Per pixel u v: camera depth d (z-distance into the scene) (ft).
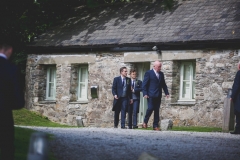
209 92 85.71
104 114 97.25
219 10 91.91
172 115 89.04
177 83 90.27
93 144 46.52
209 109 85.51
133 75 82.23
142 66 95.20
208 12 92.68
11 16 107.55
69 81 102.27
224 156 43.29
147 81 72.95
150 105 72.69
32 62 107.45
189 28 90.48
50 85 107.24
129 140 50.60
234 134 65.26
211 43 85.05
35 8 110.93
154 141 50.67
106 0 117.91
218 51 85.15
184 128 81.15
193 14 93.97
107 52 97.30
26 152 40.63
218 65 84.99
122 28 98.99
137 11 102.58
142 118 95.30
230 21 87.81
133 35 95.35
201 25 89.97
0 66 31.53
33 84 107.24
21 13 110.32
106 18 104.94
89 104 99.25
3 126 31.48
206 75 86.12
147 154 27.07
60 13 114.73
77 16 110.52
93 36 100.42
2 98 31.35
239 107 65.05
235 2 92.38
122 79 78.64
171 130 73.97
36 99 106.73
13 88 31.37
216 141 53.62
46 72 107.55
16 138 45.47
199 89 86.69
